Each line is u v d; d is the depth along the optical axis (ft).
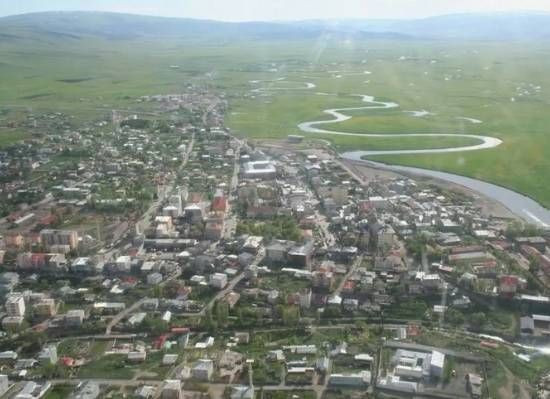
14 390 593.83
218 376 599.98
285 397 568.82
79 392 576.20
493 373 598.34
